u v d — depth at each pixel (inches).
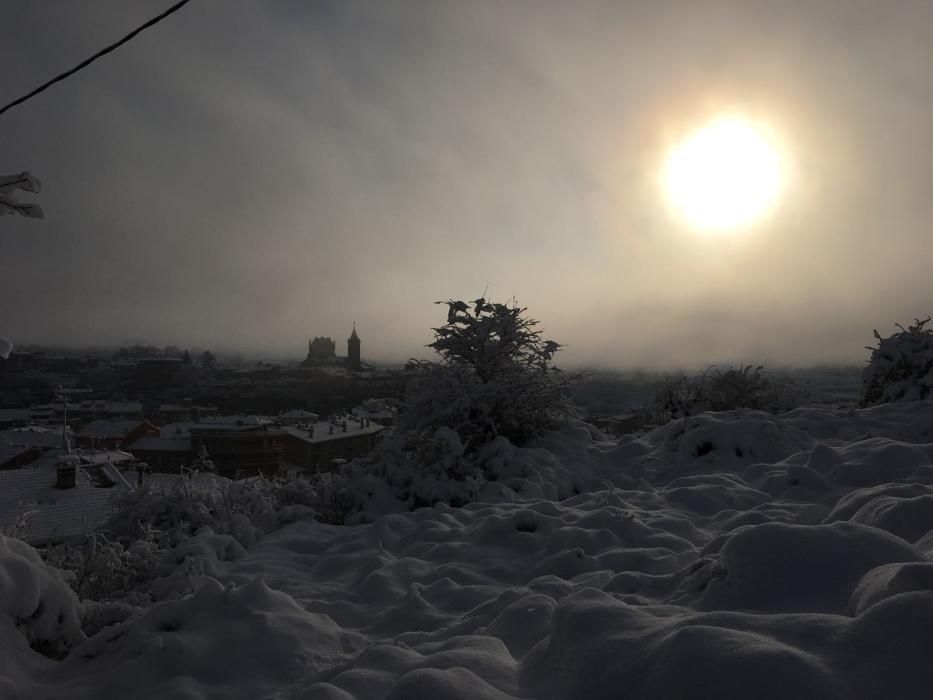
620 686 90.0
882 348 548.1
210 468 366.0
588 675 95.9
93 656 150.9
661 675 85.4
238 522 297.3
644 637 97.0
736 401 561.6
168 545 271.4
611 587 170.6
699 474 356.2
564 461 394.3
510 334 423.8
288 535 291.3
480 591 192.9
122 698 130.1
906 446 304.2
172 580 221.8
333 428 3097.9
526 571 212.4
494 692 99.4
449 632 158.6
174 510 302.7
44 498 702.5
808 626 88.5
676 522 251.1
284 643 146.3
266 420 3186.5
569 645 106.2
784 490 291.7
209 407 5467.5
